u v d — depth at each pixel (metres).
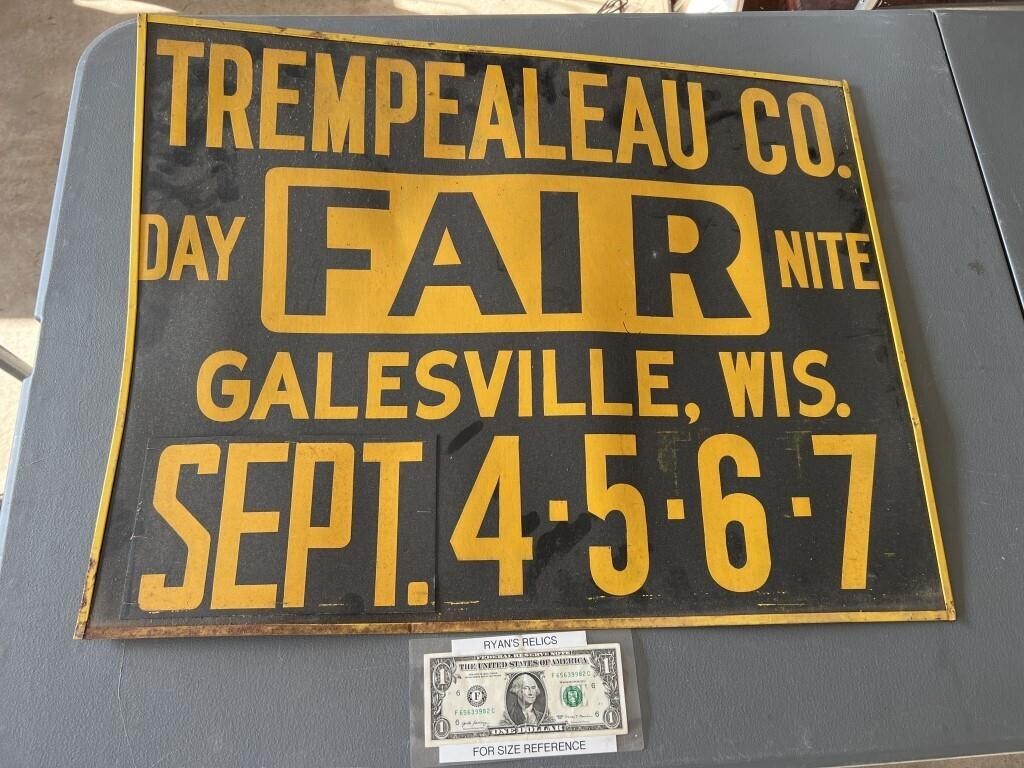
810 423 0.65
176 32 0.69
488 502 0.61
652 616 0.59
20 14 1.55
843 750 0.58
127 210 0.67
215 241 0.65
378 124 0.69
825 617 0.60
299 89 0.69
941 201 0.74
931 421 0.67
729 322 0.67
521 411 0.63
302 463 0.61
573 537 0.60
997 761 1.09
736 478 0.63
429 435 0.62
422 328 0.64
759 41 0.78
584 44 0.76
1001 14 0.81
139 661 0.57
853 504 0.63
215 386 0.62
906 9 0.82
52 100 1.47
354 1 1.61
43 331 0.63
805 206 0.72
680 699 0.58
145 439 0.60
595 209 0.69
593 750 0.57
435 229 0.67
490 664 0.58
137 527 0.58
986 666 0.61
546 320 0.65
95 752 0.54
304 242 0.66
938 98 0.77
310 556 0.59
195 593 0.57
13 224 1.37
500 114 0.71
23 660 0.56
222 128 0.67
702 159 0.72
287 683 0.57
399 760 0.56
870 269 0.70
